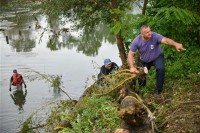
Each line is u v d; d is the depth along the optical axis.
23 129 10.09
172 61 8.61
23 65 30.95
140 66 7.16
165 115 6.14
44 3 18.28
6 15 48.00
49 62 31.98
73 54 34.75
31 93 23.52
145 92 7.36
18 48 36.53
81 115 6.82
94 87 7.49
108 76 7.23
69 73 28.55
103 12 17.23
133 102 4.89
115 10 8.23
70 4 17.64
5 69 29.72
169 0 8.30
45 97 22.61
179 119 5.83
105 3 17.00
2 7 51.00
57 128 6.82
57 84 10.85
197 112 5.95
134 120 4.84
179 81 7.68
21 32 41.56
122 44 14.20
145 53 6.96
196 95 6.64
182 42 8.52
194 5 8.05
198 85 7.22
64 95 22.92
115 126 5.80
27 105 21.44
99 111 6.32
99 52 35.44
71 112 7.53
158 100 6.86
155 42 6.83
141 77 6.71
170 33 8.41
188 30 8.28
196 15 7.44
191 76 7.60
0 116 19.50
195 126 5.58
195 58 8.20
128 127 4.90
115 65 8.85
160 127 5.85
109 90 6.95
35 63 31.58
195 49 8.40
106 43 38.50
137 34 8.08
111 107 6.22
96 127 6.00
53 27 35.53
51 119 8.03
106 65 8.76
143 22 7.85
